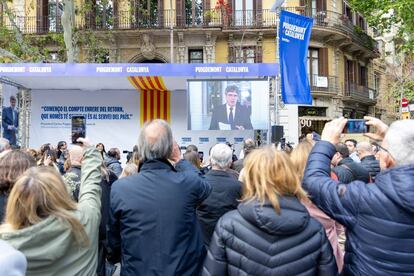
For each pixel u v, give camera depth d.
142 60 25.36
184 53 24.89
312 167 2.47
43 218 2.13
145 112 13.62
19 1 24.86
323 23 26.27
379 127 2.54
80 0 21.86
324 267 2.27
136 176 2.87
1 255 1.48
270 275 2.18
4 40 19.03
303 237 2.23
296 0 25.94
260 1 24.88
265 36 24.98
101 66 11.00
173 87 13.16
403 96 26.55
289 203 2.22
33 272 2.07
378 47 35.19
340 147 5.89
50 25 24.94
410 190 1.94
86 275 2.26
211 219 4.02
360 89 31.02
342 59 28.89
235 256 2.26
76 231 2.17
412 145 2.09
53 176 2.26
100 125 13.67
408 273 2.01
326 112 27.22
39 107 13.67
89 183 2.71
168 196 2.78
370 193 2.10
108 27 24.62
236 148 13.59
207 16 24.39
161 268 2.65
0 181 2.82
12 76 11.36
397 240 2.00
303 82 10.37
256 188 2.27
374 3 21.91
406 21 20.42
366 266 2.11
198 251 2.89
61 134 13.67
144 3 24.92
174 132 13.59
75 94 13.71
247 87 11.55
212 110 11.59
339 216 2.24
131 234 2.72
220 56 25.19
